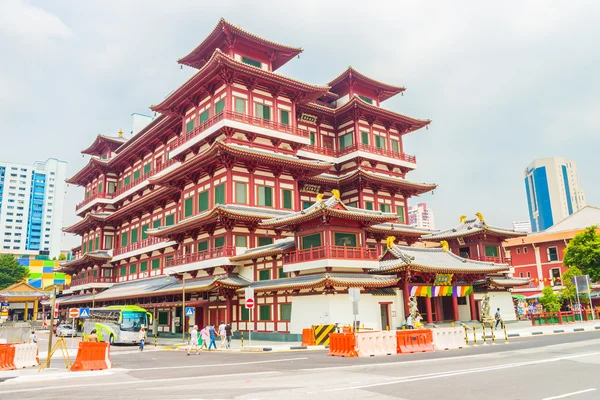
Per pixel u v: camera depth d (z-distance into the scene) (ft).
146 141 275.39
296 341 150.10
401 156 259.80
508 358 85.87
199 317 197.06
